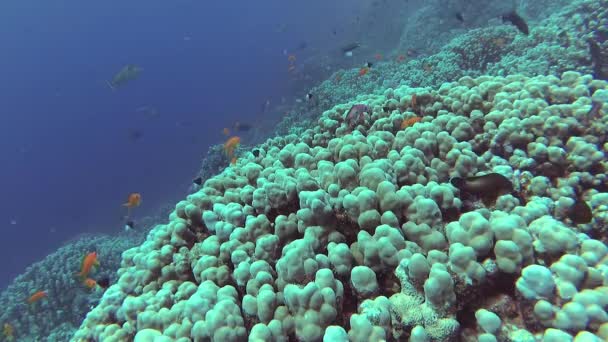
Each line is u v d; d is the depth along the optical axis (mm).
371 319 1959
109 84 13023
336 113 5422
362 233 2453
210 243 3102
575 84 4035
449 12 18469
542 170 3236
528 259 2059
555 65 7660
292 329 2166
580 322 1754
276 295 2277
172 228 3648
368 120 4781
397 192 2639
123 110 71438
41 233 34844
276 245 2773
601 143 3262
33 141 63688
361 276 2205
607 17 8016
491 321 1880
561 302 1857
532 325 1915
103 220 30625
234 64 76062
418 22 20000
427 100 4539
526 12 13844
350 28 35188
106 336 2852
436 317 1964
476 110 3869
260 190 3244
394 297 2137
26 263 27438
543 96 3830
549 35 8945
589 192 3023
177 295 2898
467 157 3180
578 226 2734
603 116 3273
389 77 11656
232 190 3910
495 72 8844
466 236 2156
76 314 7879
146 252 3551
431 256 2176
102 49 93625
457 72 9508
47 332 7738
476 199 2910
